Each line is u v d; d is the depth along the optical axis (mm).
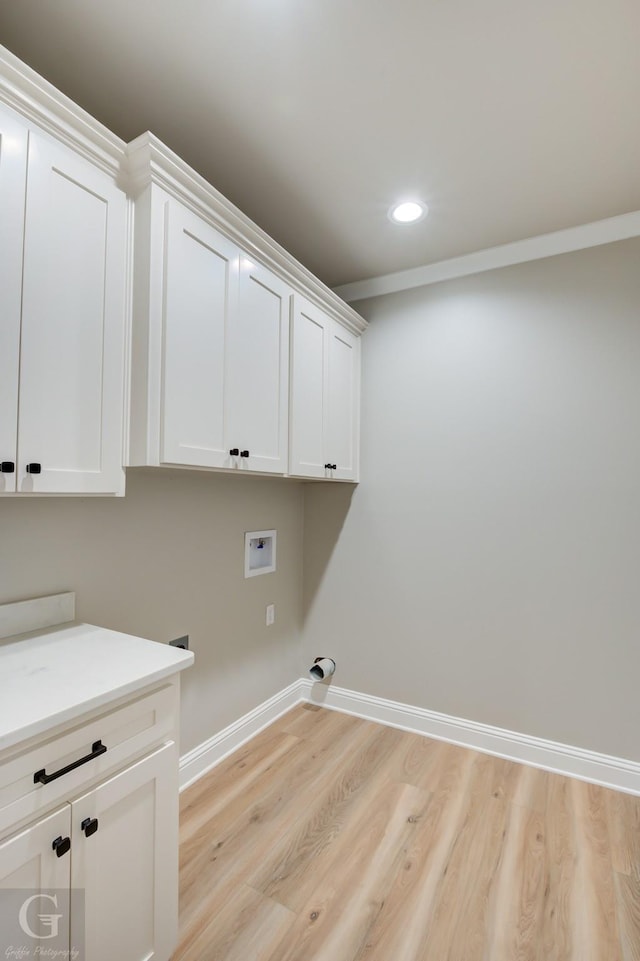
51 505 1515
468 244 2305
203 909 1403
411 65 1350
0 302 1074
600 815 1852
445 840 1696
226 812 1833
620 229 2092
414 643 2527
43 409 1167
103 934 1019
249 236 1753
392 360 2633
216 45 1286
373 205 1999
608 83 1396
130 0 1161
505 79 1391
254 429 1809
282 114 1526
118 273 1367
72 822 953
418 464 2541
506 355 2332
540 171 1788
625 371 2080
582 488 2150
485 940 1324
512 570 2291
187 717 2041
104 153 1317
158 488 1908
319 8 1185
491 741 2301
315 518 2873
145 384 1373
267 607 2574
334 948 1293
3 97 1085
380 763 2195
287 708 2748
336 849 1646
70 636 1387
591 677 2111
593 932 1353
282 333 1996
